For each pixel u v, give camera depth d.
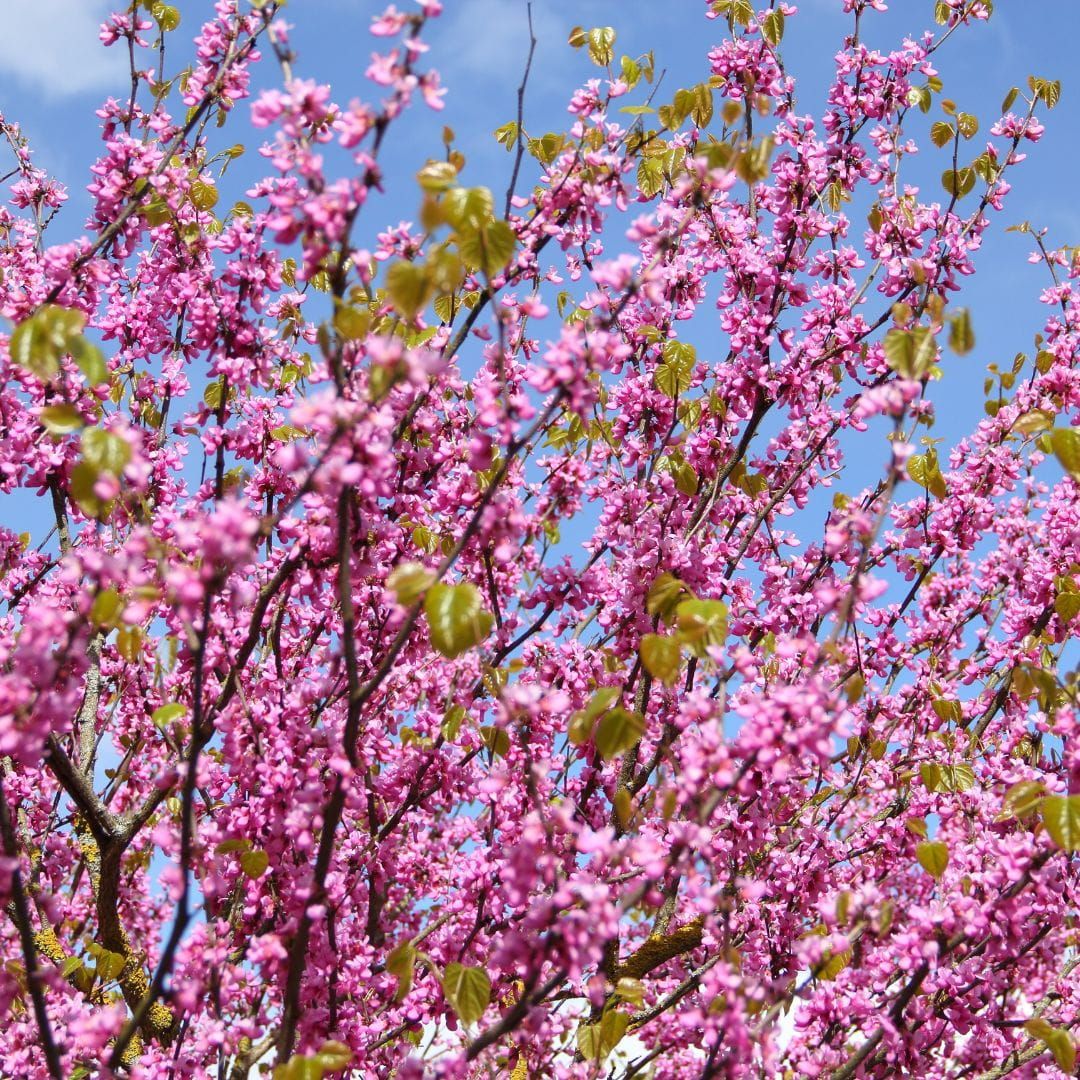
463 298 4.61
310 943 3.67
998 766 4.96
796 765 4.19
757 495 5.63
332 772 3.61
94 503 2.50
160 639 4.73
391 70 2.66
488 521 2.99
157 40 4.84
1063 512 5.55
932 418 5.34
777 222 5.12
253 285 3.82
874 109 5.74
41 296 4.64
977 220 5.59
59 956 4.94
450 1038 4.96
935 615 5.78
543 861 2.67
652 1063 4.73
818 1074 3.59
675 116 4.75
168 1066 3.81
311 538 3.57
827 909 3.18
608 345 2.82
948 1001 3.79
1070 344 6.10
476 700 4.38
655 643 2.77
